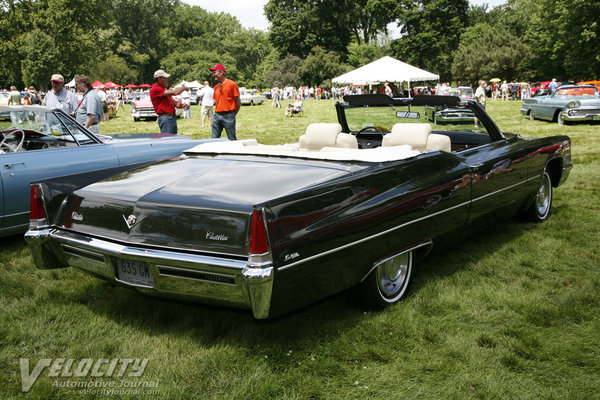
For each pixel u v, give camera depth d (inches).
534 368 93.7
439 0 2354.8
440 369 93.7
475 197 140.6
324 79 2578.7
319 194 97.0
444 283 135.2
